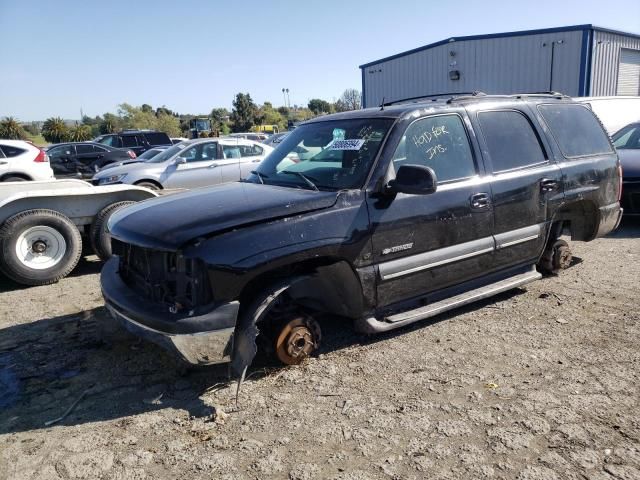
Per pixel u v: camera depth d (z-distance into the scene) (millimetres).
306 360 4016
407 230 4051
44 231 6363
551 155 5133
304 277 3666
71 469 2900
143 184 12281
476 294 4594
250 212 3525
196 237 3322
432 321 4766
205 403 3531
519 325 4617
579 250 7062
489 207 4535
